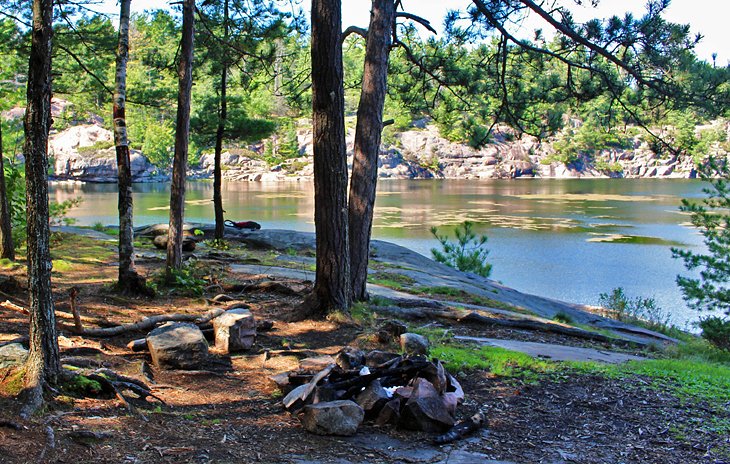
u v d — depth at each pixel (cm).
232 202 6000
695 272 2609
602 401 650
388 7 1163
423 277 1695
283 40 1895
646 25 1119
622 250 3155
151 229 2238
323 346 845
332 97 938
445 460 477
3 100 2064
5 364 528
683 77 1154
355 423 527
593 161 11619
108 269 1381
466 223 2214
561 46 1269
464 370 743
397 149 11206
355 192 1159
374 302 1170
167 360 682
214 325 796
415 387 564
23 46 1703
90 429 467
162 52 1980
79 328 763
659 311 1970
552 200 6325
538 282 2433
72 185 8106
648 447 527
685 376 781
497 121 1482
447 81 1448
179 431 504
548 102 1402
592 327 1322
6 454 401
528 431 557
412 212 5128
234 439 497
